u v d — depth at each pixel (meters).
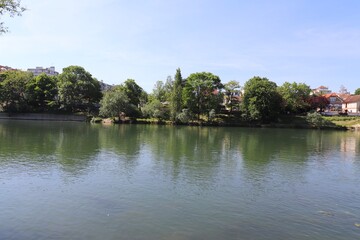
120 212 18.36
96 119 107.00
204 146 49.00
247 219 17.80
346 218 18.30
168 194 22.27
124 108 105.25
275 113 109.62
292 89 123.56
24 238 14.62
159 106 109.75
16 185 23.62
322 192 23.94
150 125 99.94
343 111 144.62
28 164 31.16
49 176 26.58
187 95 110.81
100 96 129.75
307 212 19.23
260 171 31.02
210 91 112.88
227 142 55.75
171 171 29.81
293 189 24.62
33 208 18.72
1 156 35.00
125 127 87.12
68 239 14.64
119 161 33.97
